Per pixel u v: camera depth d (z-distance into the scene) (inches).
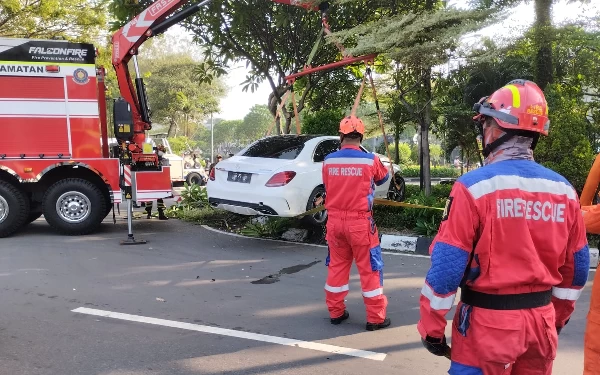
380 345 157.0
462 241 78.1
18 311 184.2
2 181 323.3
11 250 285.1
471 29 285.4
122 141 336.5
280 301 199.9
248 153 326.3
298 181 294.7
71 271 240.8
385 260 271.9
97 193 335.6
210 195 313.6
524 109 79.3
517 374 82.4
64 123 327.3
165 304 194.5
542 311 79.1
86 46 329.4
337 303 172.9
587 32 324.2
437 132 494.3
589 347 100.7
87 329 167.8
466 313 80.3
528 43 370.0
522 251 77.7
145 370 138.3
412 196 376.5
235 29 437.1
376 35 304.8
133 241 307.4
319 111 466.3
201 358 146.4
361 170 161.8
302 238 325.7
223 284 223.3
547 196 79.0
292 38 470.6
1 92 314.7
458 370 80.7
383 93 487.8
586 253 83.4
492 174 79.3
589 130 376.5
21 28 651.5
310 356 148.6
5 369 137.8
